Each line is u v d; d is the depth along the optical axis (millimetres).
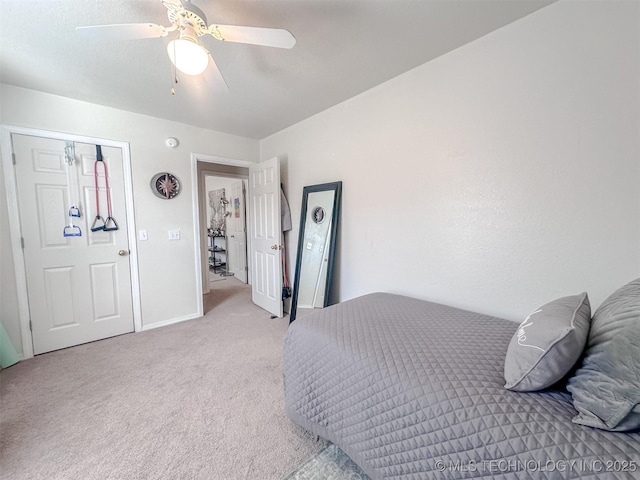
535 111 1513
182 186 3164
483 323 1523
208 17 1483
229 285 5090
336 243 2732
